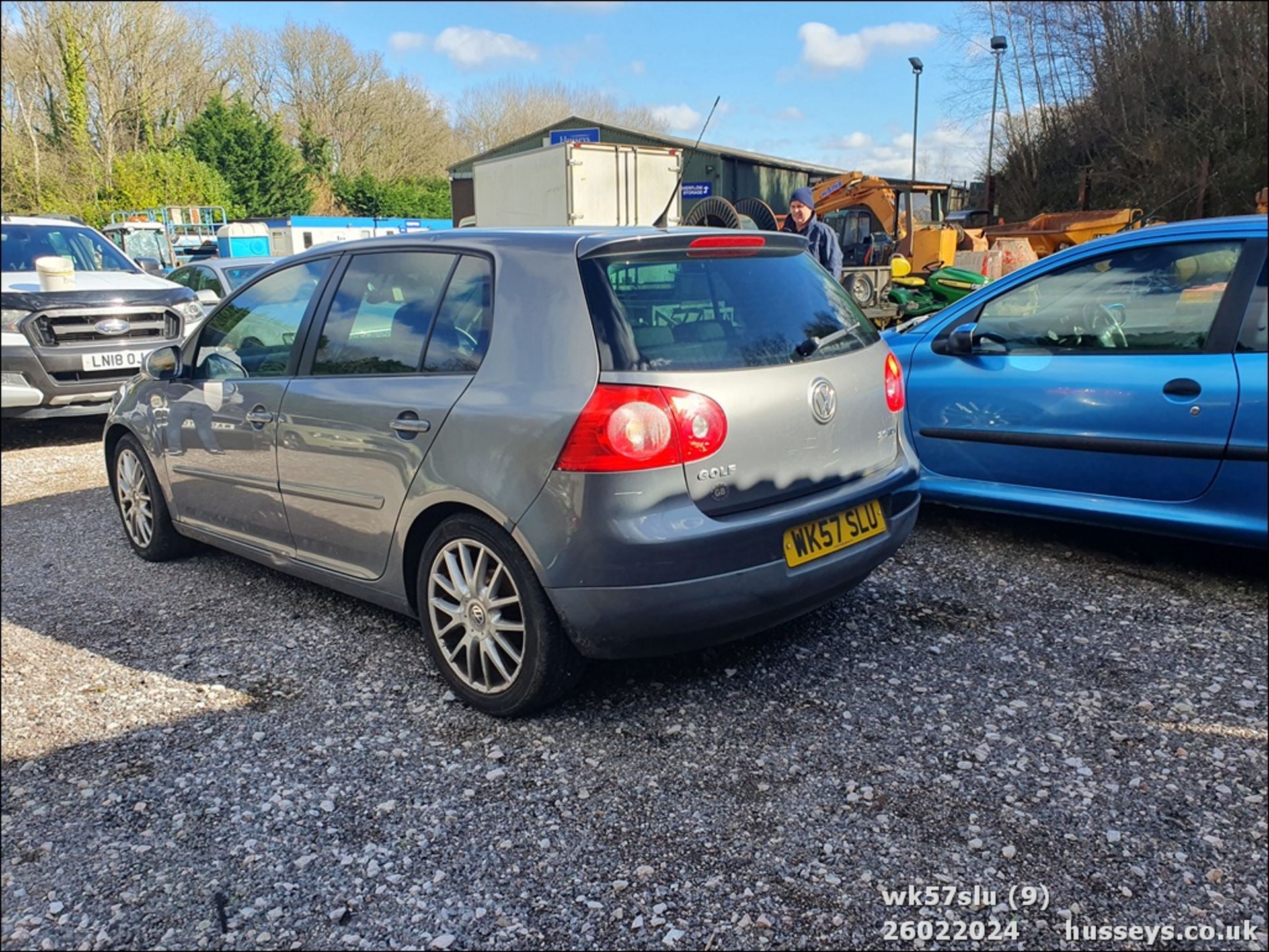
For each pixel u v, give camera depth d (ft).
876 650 11.78
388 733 10.18
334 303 12.25
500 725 10.25
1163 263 13.89
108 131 129.18
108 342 26.16
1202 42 81.61
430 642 10.94
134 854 8.39
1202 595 13.34
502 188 54.70
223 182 148.25
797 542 9.97
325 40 177.47
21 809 9.12
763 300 10.50
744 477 9.56
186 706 10.95
